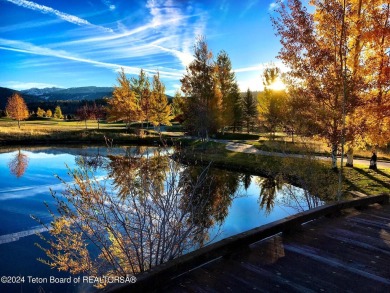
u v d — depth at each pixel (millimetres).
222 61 36375
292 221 4641
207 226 6254
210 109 30594
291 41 10000
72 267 6199
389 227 5031
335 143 9781
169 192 4879
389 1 10695
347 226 5062
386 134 11695
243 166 20578
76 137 42219
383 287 3113
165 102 40750
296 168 10969
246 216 10758
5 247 8328
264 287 3055
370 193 12062
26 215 11188
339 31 9422
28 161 24234
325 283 3164
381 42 10820
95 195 4863
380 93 10820
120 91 44406
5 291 6164
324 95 9891
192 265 3225
